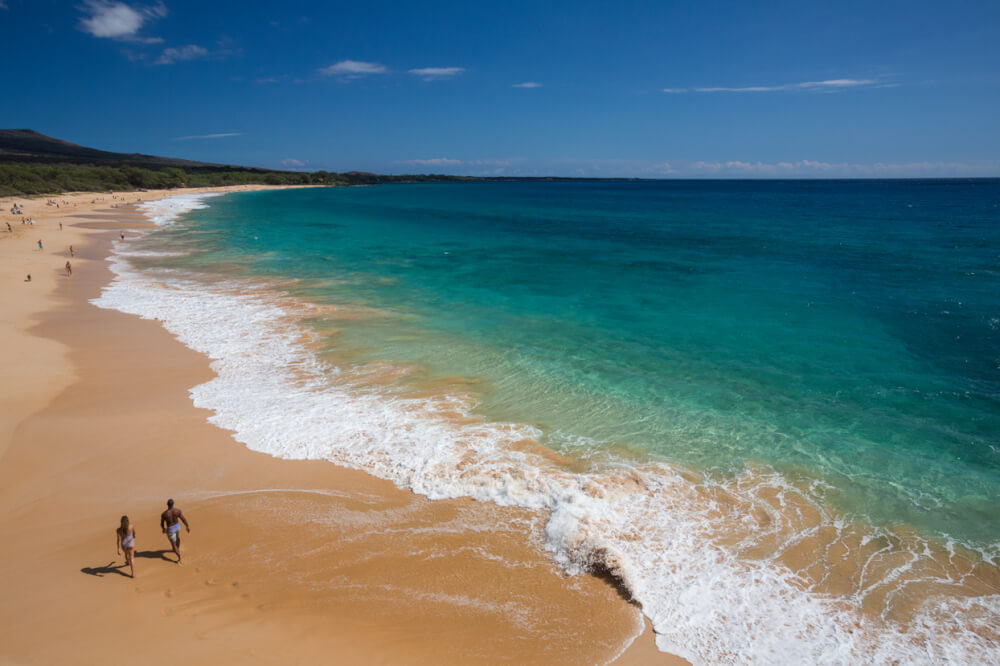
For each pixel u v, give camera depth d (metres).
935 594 8.32
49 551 8.98
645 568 8.80
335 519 10.04
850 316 22.52
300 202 108.06
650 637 7.56
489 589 8.40
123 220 63.53
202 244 45.06
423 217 76.00
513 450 12.38
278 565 8.84
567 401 14.98
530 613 7.95
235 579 8.48
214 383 16.08
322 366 17.45
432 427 13.46
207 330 21.03
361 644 7.27
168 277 31.14
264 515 10.11
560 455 12.19
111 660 6.70
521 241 48.75
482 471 11.48
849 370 16.88
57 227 53.25
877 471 11.58
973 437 12.84
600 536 9.45
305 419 13.84
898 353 18.19
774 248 41.69
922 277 29.64
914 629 7.70
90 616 7.51
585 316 23.20
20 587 8.06
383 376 16.67
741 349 18.88
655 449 12.48
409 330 21.20
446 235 53.59
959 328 20.59
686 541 9.44
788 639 7.54
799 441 12.80
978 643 7.46
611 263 36.47
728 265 34.91
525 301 25.92
